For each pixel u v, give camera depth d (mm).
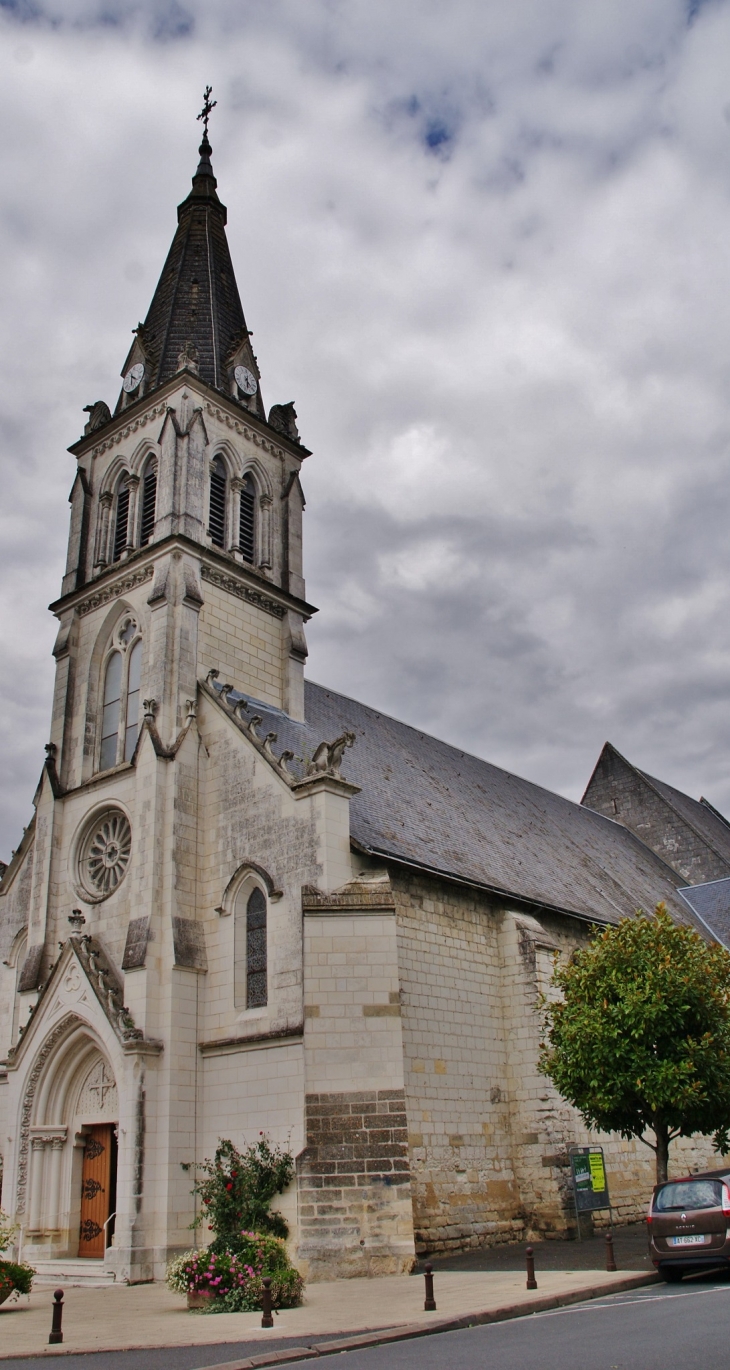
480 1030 28578
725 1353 10695
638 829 56219
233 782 28016
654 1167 33688
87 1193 26750
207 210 42188
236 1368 12258
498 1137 27844
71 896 30625
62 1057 27359
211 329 37812
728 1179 18812
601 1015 24484
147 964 25906
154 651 30484
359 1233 21406
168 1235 23641
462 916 29281
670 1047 24234
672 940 25875
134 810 28422
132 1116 24234
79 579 35375
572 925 34688
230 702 30062
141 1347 14039
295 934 24906
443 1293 17781
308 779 25891
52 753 32844
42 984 29812
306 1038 22953
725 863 52688
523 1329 13820
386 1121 22375
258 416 36625
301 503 37500
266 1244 18625
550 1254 23656
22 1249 26125
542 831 42469
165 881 27156
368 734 36781
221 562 32844
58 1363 13109
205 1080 25547
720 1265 18344
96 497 36594
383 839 27484
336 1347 13336
